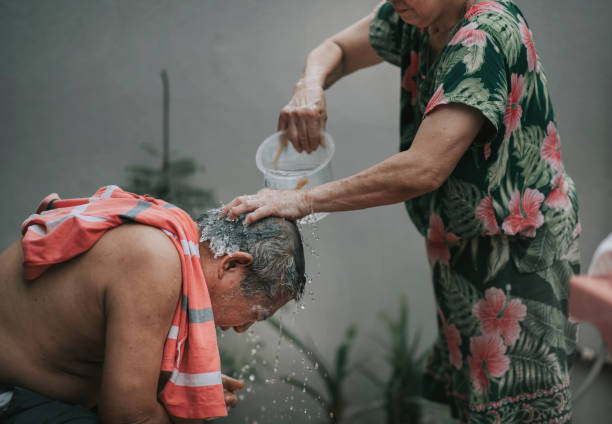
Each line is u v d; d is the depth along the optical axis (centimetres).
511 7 145
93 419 121
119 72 349
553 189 156
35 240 119
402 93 176
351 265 371
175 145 354
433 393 198
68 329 122
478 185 149
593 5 358
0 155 339
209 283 131
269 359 341
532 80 146
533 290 155
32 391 123
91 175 347
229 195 357
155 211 125
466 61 134
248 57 357
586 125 360
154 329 117
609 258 100
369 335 372
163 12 350
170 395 124
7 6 339
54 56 344
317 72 190
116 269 117
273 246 132
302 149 181
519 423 161
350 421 352
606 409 318
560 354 158
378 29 187
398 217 375
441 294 172
